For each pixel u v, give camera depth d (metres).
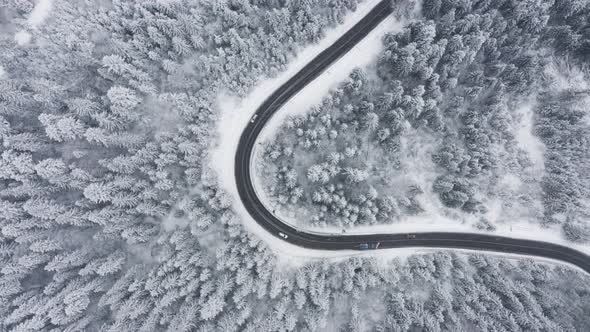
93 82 72.00
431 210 77.88
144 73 69.75
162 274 63.91
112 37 70.69
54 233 67.06
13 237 66.81
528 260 77.44
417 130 78.38
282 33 72.81
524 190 79.56
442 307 68.31
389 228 77.19
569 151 77.69
